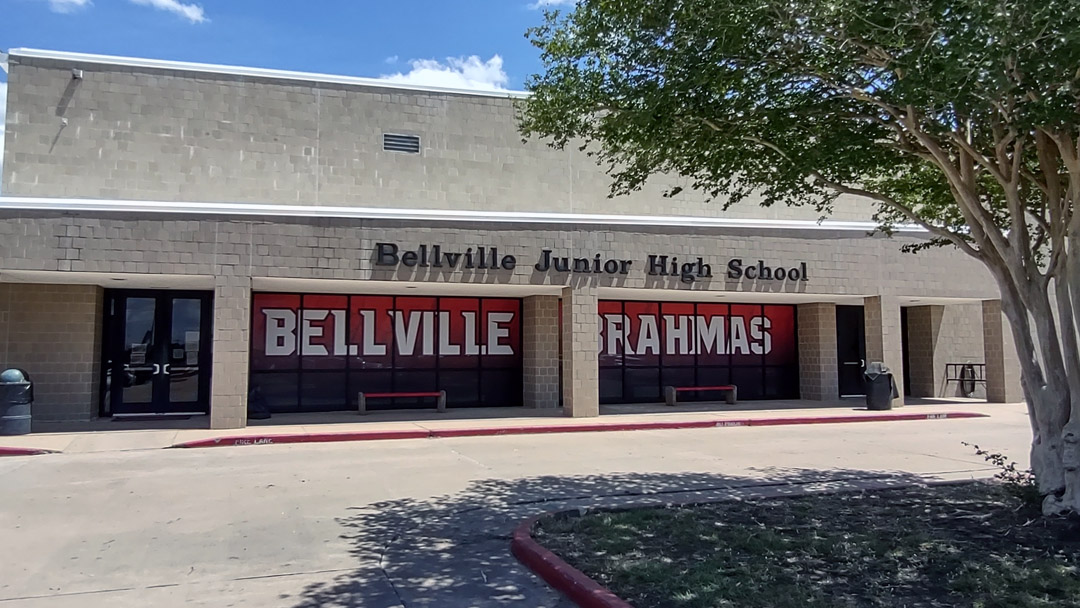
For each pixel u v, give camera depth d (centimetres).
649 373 2245
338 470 1162
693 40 792
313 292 1950
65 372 1681
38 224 1448
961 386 2450
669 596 541
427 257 1688
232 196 1773
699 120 858
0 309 1652
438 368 2059
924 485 970
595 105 920
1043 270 2062
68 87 1691
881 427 1766
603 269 1834
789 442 1491
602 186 2070
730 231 1953
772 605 518
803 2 710
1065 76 628
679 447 1416
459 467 1188
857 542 677
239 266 1559
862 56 773
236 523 827
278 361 1939
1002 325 2244
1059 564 597
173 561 684
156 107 1744
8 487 1027
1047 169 785
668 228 1897
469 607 564
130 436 1477
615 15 823
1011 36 584
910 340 2530
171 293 1850
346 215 1633
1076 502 699
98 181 1684
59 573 648
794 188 951
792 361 2398
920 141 842
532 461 1246
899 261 2114
